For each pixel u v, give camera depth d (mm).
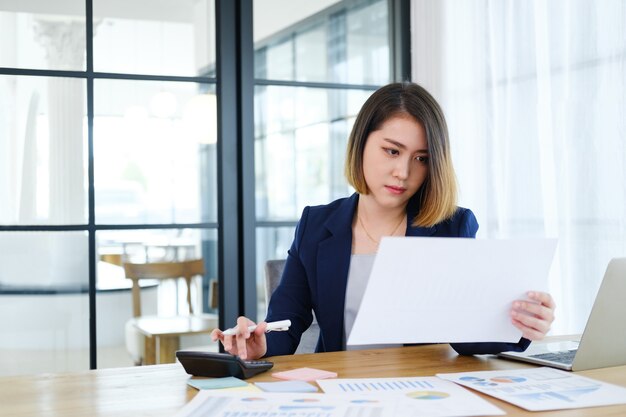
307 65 3414
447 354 1589
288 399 1180
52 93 3068
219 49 3271
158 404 1196
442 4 3324
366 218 1815
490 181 3078
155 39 3203
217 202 3289
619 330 1433
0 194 3012
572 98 2658
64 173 3082
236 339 1480
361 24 3518
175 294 3232
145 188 3189
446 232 1746
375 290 1319
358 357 1557
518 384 1284
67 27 3088
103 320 3131
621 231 2488
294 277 1812
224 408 1133
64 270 3084
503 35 3027
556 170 2725
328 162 3457
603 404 1152
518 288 1393
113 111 3146
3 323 3020
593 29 2578
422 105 1625
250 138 3289
